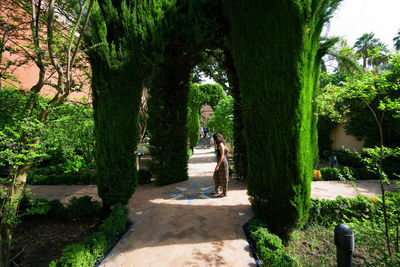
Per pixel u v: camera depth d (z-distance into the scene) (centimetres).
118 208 345
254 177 320
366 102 228
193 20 437
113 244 279
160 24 409
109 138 362
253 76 312
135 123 395
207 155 1423
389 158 745
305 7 266
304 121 280
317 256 252
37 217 412
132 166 393
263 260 219
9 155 249
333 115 286
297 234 294
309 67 297
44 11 317
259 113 307
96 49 341
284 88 280
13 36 312
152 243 281
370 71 239
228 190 533
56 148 356
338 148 1162
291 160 278
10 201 271
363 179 631
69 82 279
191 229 319
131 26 377
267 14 289
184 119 693
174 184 628
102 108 361
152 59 417
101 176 369
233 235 296
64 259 211
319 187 553
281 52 279
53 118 341
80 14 248
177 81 648
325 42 353
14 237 347
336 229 184
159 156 625
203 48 494
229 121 911
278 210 292
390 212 204
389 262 173
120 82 366
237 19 332
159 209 410
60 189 636
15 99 280
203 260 240
